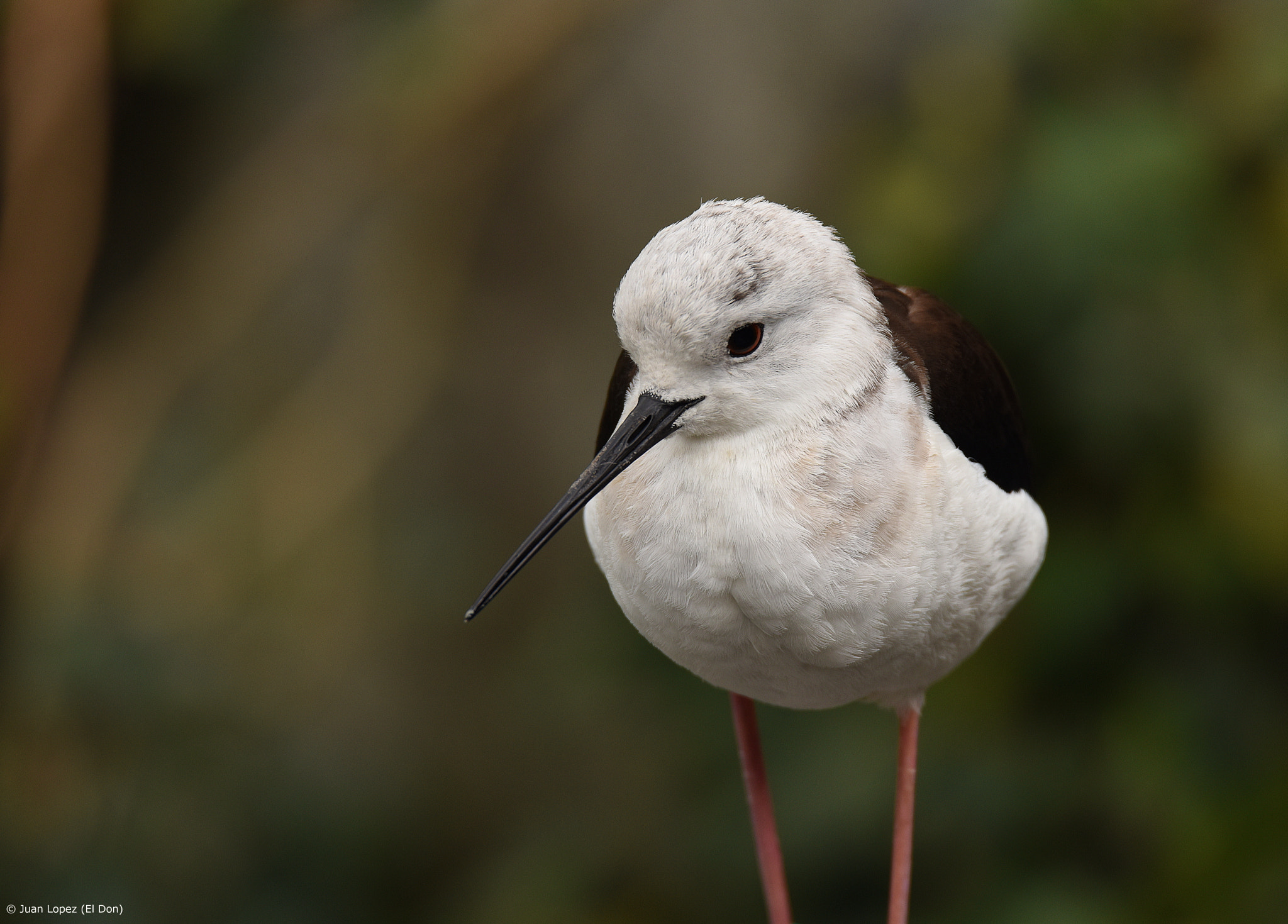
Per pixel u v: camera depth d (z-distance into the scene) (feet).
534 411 36.94
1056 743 24.30
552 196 36.86
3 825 30.09
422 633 35.65
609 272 36.68
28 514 34.86
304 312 36.83
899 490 15.31
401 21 35.12
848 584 15.24
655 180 36.22
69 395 36.29
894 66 34.01
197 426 36.19
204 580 34.37
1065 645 24.08
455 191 36.37
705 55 35.83
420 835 34.17
